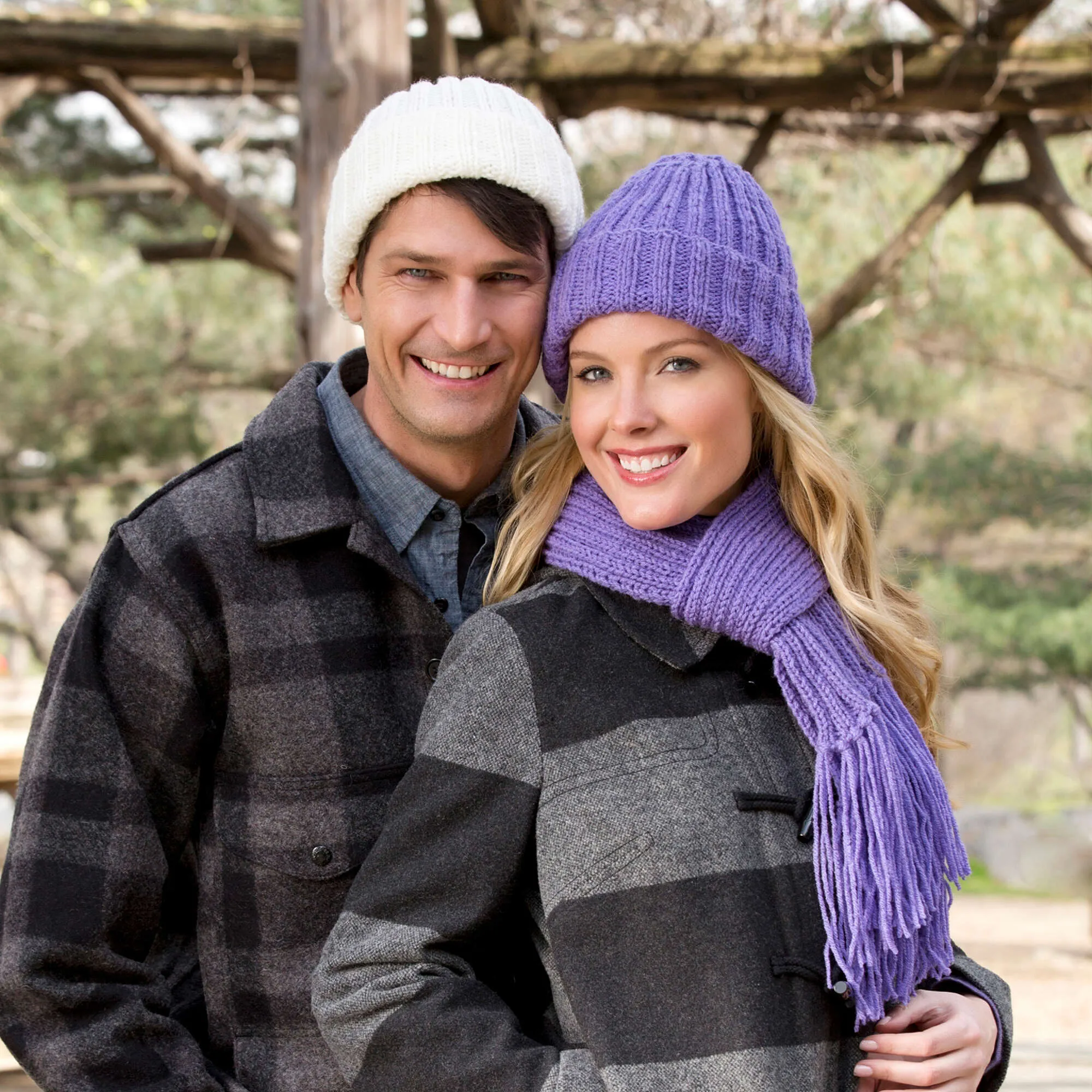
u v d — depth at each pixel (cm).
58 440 937
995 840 1109
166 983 178
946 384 899
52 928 158
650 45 552
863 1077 148
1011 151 789
